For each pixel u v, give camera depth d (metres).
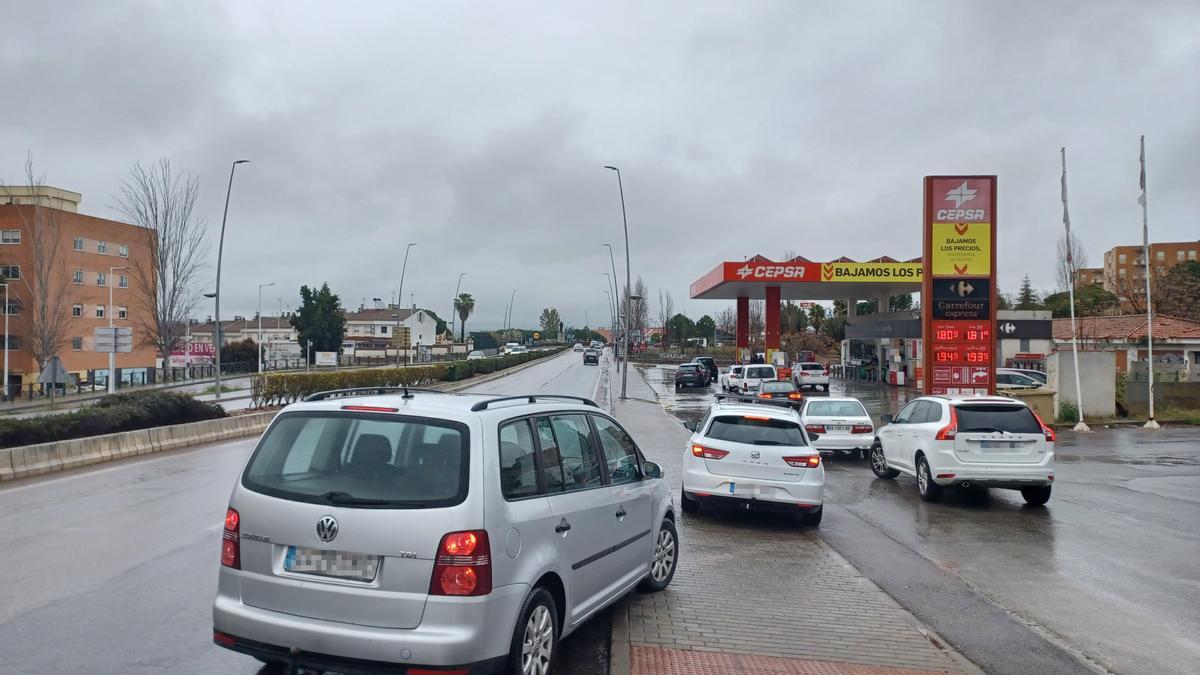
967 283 23.64
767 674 5.31
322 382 32.69
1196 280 56.34
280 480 4.65
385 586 4.28
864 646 5.96
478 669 4.27
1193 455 18.84
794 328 88.06
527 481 4.90
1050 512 11.91
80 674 5.08
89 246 56.31
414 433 4.61
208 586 7.12
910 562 8.82
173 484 13.12
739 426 10.83
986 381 23.58
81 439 15.59
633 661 5.47
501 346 164.75
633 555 6.40
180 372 61.00
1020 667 5.69
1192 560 8.95
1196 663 5.78
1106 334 43.09
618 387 48.50
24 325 51.00
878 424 26.03
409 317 118.19
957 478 12.15
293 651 4.37
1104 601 7.35
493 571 4.36
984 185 23.67
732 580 7.82
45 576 7.41
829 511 11.95
